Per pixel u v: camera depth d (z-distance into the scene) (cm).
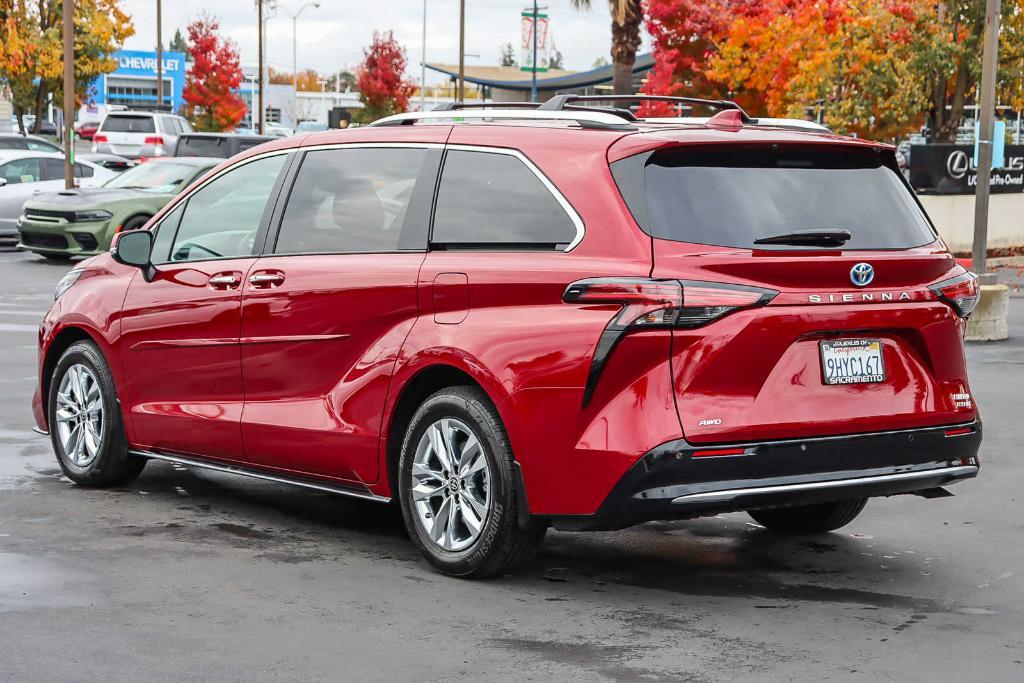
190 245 712
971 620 531
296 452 646
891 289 557
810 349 538
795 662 477
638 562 621
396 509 725
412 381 599
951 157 2425
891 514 725
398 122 661
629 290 522
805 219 552
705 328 519
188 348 698
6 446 866
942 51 2781
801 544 660
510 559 570
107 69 4944
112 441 743
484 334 562
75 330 773
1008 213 2509
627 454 520
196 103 6469
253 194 689
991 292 1430
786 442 529
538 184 573
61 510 702
